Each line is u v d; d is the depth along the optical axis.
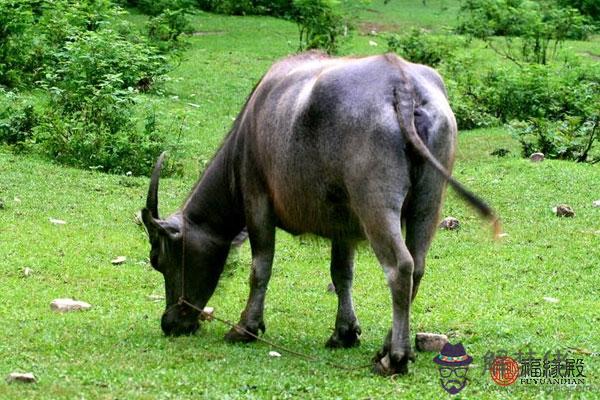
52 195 12.97
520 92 19.66
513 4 29.25
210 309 8.92
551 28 26.08
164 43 23.50
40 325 8.23
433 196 6.98
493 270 10.61
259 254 8.02
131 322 8.54
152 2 28.38
